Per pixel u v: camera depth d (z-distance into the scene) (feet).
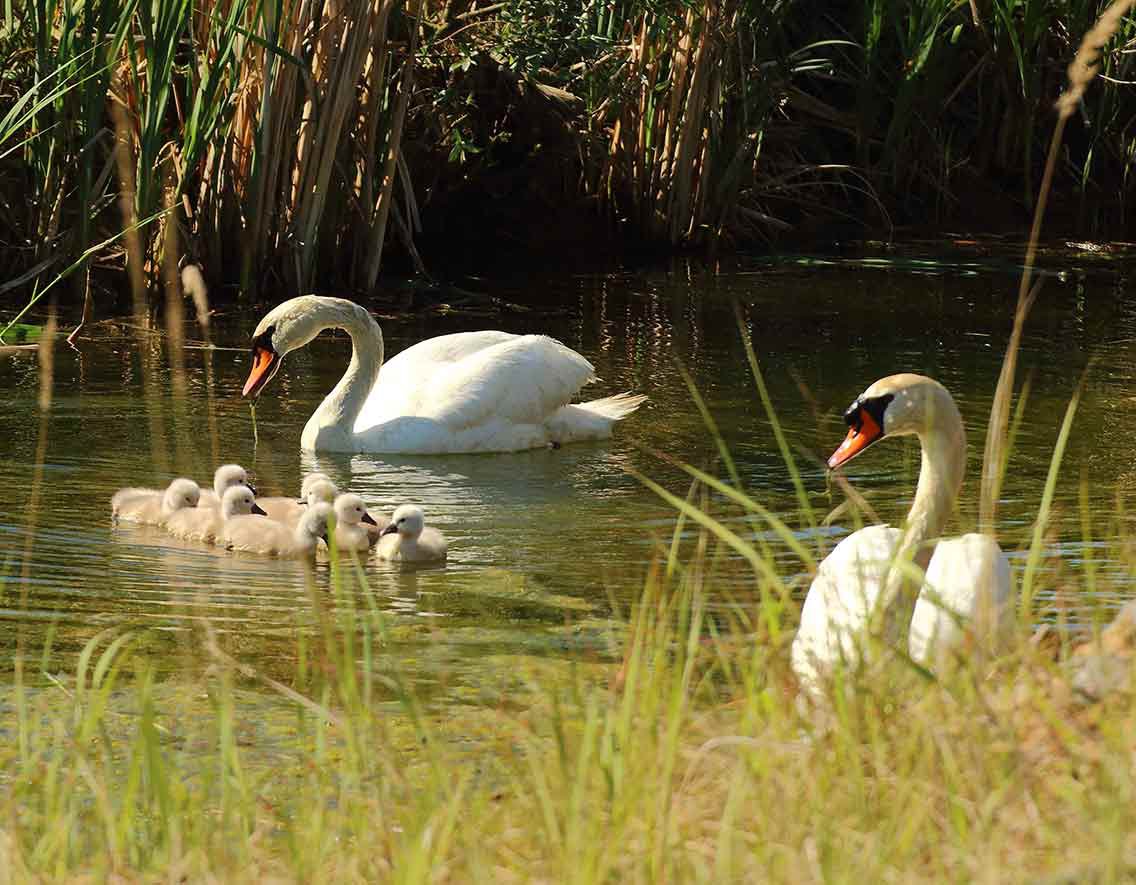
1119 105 98.17
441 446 51.31
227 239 72.54
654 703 23.49
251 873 20.59
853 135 99.76
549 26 81.20
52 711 29.12
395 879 19.38
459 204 89.71
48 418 52.11
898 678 23.24
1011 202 100.53
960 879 17.74
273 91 69.51
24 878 20.15
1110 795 18.71
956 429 30.25
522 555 40.04
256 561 40.04
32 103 67.62
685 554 39.83
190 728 28.35
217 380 58.70
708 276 81.92
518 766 24.38
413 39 72.79
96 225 72.49
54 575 37.93
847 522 42.63
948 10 93.25
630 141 88.74
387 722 28.27
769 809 19.93
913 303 75.56
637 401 55.21
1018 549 39.17
